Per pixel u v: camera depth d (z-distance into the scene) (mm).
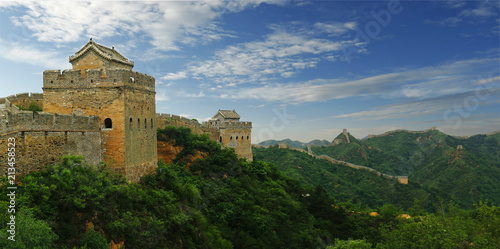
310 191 60219
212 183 39188
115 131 25141
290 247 37469
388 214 52000
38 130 19797
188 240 25609
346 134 161875
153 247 21719
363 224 48844
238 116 76875
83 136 23469
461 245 34125
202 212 32719
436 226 32906
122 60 30047
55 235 15406
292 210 45281
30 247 13602
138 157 27312
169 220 24625
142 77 28500
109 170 24891
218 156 44875
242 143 69688
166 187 29656
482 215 41844
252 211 37781
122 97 25156
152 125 30266
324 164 115438
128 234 20406
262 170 54562
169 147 42875
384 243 39719
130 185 24047
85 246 16453
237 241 32656
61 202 17719
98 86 25406
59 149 21344
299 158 114562
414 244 32844
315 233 42094
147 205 24406
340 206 60250
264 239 35438
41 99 38594
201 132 61062
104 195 20188
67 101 25891
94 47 28000
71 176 19141
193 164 41938
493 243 33531
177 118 54250
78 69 26125
